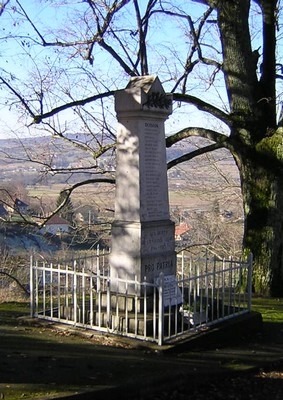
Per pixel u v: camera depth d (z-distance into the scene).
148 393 6.93
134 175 9.21
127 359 7.80
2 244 20.06
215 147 14.55
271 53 14.30
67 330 9.06
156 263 9.30
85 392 6.47
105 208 19.92
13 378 6.89
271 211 13.84
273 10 14.34
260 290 13.80
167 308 8.99
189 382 7.28
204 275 9.15
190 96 14.55
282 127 13.59
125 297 9.01
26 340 8.60
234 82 14.28
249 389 7.32
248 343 9.15
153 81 9.26
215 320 9.30
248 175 14.09
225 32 14.30
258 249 13.90
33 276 10.01
